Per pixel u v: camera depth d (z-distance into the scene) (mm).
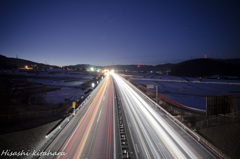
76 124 25484
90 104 39438
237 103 48375
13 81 82062
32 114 28906
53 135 21438
